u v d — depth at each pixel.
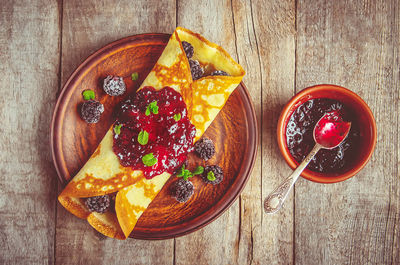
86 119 0.51
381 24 0.58
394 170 0.57
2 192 0.55
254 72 0.57
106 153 0.51
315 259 0.57
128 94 0.53
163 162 0.51
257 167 0.56
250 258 0.56
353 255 0.57
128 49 0.53
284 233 0.57
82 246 0.55
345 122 0.52
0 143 0.55
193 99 0.52
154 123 0.51
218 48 0.52
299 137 0.52
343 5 0.58
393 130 0.57
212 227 0.56
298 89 0.57
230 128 0.54
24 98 0.56
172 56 0.52
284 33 0.57
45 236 0.55
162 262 0.56
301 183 0.57
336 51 0.57
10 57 0.56
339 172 0.51
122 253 0.56
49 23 0.56
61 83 0.56
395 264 0.57
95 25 0.56
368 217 0.57
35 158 0.56
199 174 0.54
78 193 0.50
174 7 0.56
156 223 0.52
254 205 0.56
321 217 0.57
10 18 0.56
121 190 0.51
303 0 0.57
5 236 0.55
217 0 0.56
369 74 0.57
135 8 0.56
